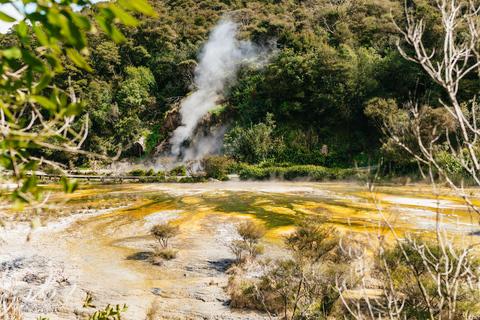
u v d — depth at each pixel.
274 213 19.30
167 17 79.81
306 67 47.28
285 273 8.22
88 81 65.69
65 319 7.52
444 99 35.12
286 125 48.97
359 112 45.56
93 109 60.97
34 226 0.93
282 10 77.69
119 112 61.97
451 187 1.59
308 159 44.69
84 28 0.73
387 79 45.19
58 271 10.87
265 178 39.84
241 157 47.00
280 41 54.53
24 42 0.80
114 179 41.38
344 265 7.65
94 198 26.95
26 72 0.82
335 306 6.85
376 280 7.67
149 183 40.16
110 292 9.30
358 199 22.75
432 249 6.25
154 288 9.61
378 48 51.88
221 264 11.52
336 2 69.25
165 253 12.23
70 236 15.34
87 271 10.99
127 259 12.23
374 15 64.19
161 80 70.62
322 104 46.72
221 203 23.16
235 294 8.54
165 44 71.88
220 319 7.64
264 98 52.72
